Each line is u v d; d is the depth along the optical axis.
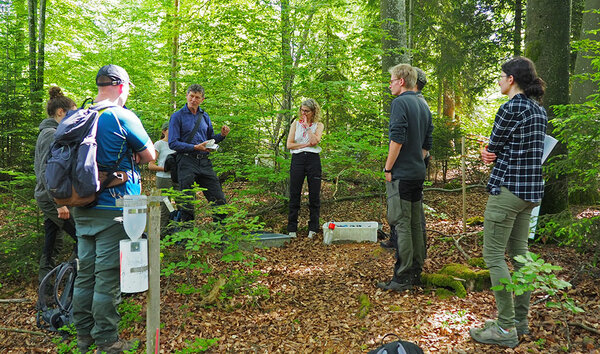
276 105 7.00
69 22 10.01
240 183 8.12
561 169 4.50
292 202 5.74
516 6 11.36
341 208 7.43
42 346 3.18
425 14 12.04
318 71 6.95
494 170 2.81
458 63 11.83
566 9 5.02
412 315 3.25
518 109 2.69
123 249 2.14
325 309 3.50
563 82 5.04
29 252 4.43
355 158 6.75
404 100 3.54
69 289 3.35
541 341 2.68
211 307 3.56
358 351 2.78
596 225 3.71
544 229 4.11
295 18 6.46
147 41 8.98
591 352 2.49
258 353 2.87
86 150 2.47
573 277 3.68
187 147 4.68
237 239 3.71
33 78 7.99
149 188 7.54
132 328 3.24
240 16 6.46
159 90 8.75
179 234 3.38
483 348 2.68
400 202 3.59
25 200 4.47
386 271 4.28
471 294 3.60
